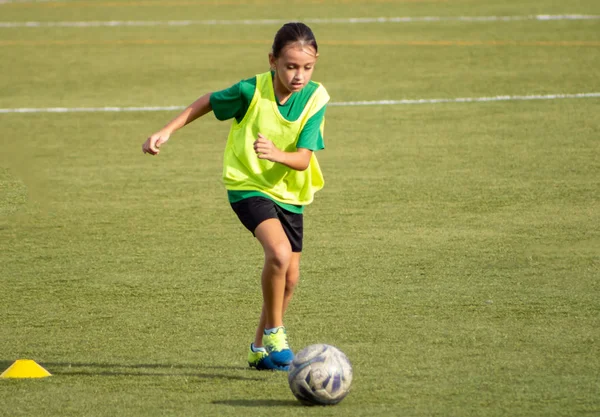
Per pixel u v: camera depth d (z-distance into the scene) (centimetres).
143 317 1986
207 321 1958
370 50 6266
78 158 3634
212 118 4400
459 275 2234
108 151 3756
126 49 6519
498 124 4109
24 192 3120
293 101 1642
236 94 1644
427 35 6881
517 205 2884
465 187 3109
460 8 8306
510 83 5050
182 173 3394
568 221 2702
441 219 2747
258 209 1625
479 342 1786
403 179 3228
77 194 3103
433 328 1873
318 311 1991
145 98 4878
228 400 1508
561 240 2519
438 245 2489
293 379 1462
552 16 7606
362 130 4059
